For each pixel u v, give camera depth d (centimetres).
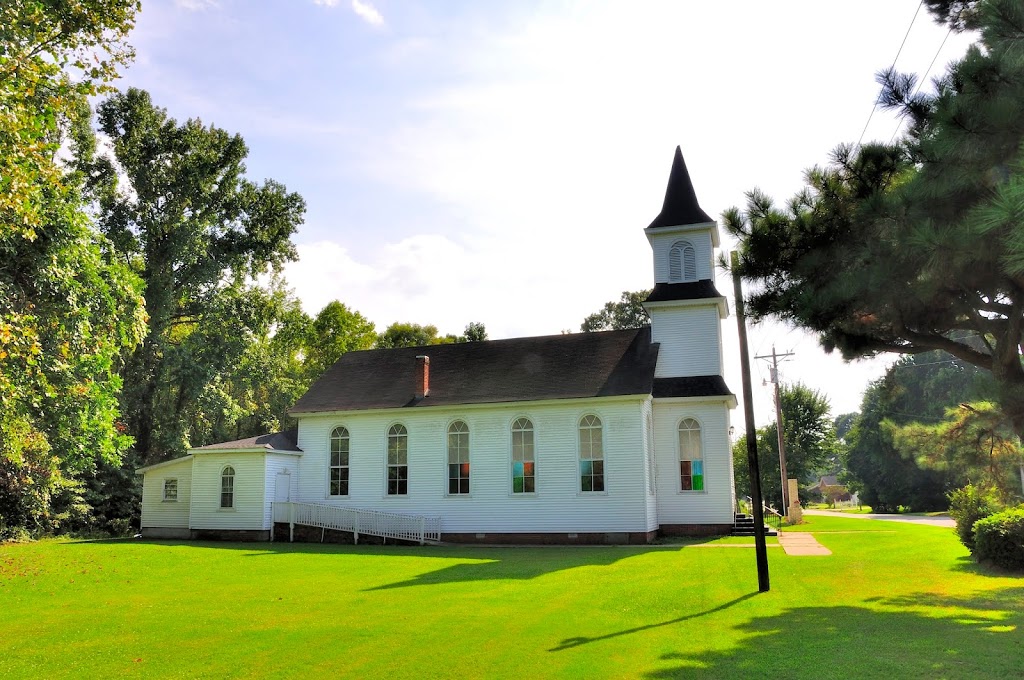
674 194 3591
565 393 3122
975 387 1223
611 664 965
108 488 4172
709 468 3162
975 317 1180
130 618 1377
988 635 1046
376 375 3700
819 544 2614
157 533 3466
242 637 1191
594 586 1709
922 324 1227
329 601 1545
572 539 3008
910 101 1133
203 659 1049
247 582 1866
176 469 3503
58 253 2220
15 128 1570
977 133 946
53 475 3259
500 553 2620
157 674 974
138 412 4412
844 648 997
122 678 958
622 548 2722
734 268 1338
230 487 3338
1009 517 1745
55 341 2209
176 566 2238
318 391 3672
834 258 1229
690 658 984
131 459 4238
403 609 1430
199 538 3341
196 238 4444
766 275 1316
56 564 2289
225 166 4684
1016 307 1105
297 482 3475
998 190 851
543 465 3109
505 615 1347
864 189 1198
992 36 939
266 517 3269
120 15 1988
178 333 5391
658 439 3238
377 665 993
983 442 1516
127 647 1135
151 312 4366
